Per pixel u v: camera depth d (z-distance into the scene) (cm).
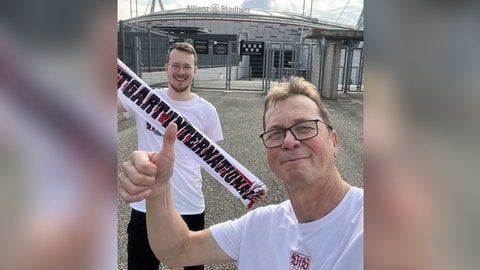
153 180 119
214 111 242
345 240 114
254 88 1476
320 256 117
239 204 376
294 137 117
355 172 456
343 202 118
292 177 118
